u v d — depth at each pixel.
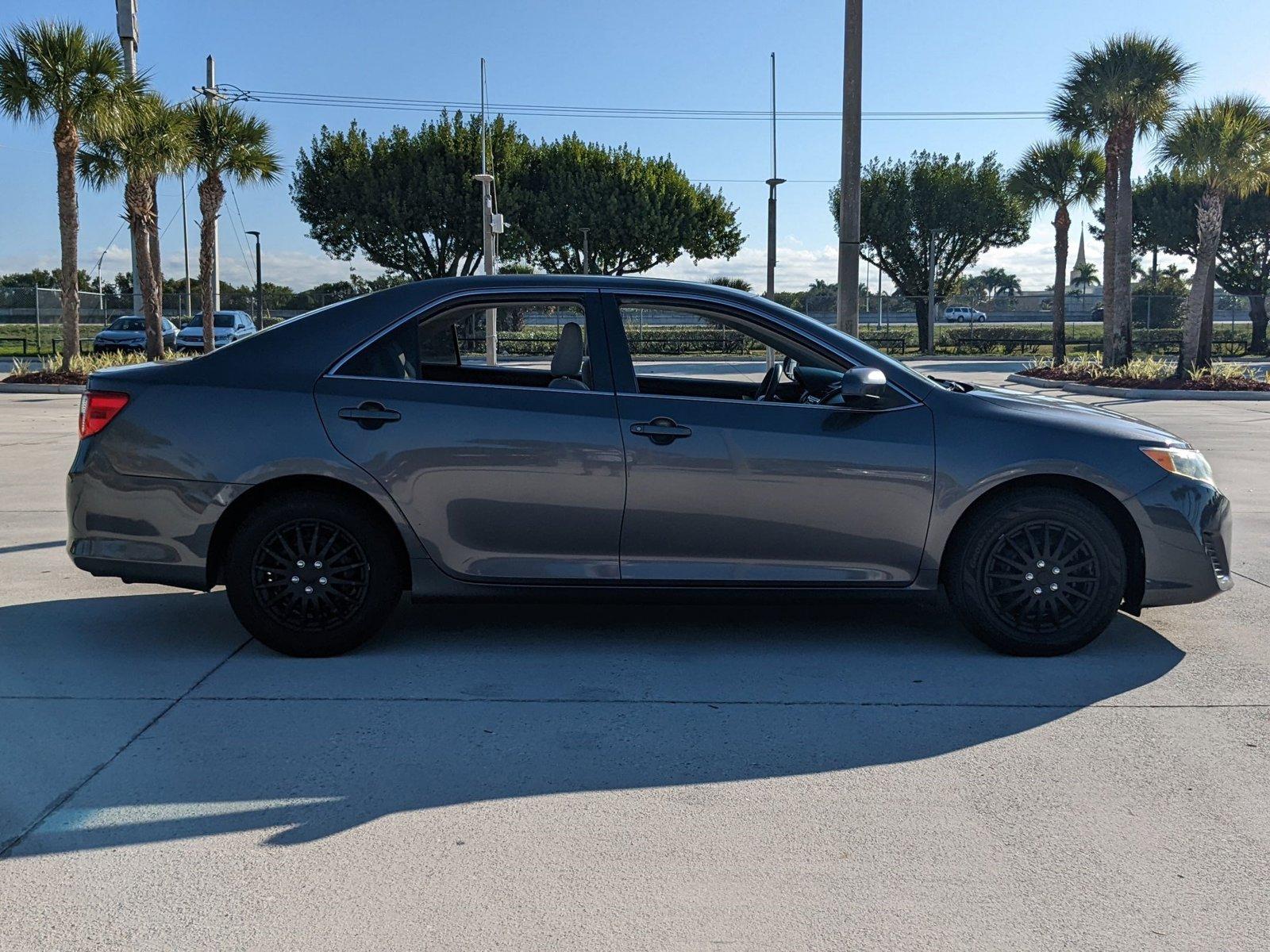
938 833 3.11
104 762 3.57
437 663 4.64
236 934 2.58
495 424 4.60
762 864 2.93
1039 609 4.69
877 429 4.62
